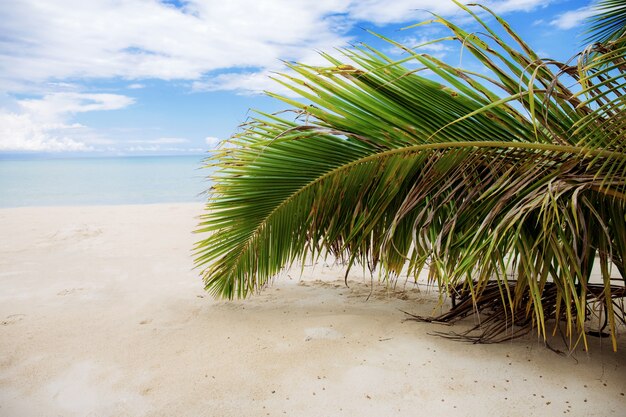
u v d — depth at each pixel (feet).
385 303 11.52
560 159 6.98
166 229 25.32
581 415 6.28
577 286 7.36
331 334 9.32
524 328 8.66
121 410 6.69
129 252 18.93
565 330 9.13
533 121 6.35
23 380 7.61
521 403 6.63
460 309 9.36
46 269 15.74
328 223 9.30
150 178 115.75
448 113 7.23
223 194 9.13
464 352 8.34
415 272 7.52
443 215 8.11
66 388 7.34
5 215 31.94
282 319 10.36
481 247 6.45
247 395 7.04
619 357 7.95
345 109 7.45
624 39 6.23
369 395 6.97
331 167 8.51
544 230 5.80
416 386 7.20
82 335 9.52
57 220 28.78
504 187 7.20
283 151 8.33
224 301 11.84
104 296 12.42
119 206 39.68
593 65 5.93
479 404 6.64
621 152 6.36
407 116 7.37
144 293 12.71
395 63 6.86
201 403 6.82
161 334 9.57
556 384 7.12
